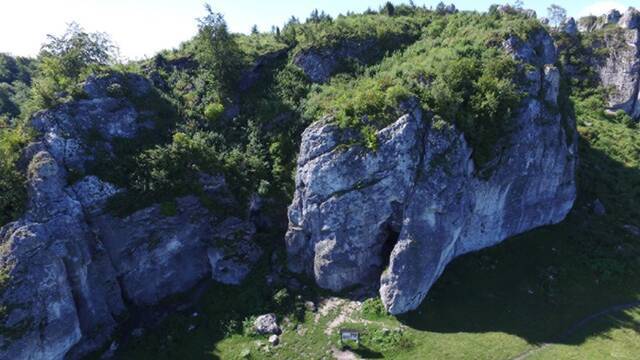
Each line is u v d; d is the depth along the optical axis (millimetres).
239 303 52156
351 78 71312
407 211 49344
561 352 44281
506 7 86688
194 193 56406
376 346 45188
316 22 88188
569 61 112062
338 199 50812
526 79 57281
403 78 57031
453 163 50156
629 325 48531
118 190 52375
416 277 48500
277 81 72375
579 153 77438
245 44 79250
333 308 50406
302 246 54688
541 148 58594
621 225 65000
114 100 59281
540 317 49062
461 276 53906
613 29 112875
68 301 44781
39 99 54719
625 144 83812
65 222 46500
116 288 51531
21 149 49406
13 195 45500
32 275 42500
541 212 62312
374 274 52781
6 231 43594
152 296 53875
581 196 69312
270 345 46750
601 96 106375
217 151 62438
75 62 63188
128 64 73125
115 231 51531
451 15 83375
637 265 57844
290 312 50312
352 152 50406
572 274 55625
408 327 47250
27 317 41375
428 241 48938
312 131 52750
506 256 57594
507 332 46781
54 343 43031
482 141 53375
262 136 65125
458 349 44438
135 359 46500
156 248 53656
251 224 58875
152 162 55219
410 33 79438
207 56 69312
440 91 52094
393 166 49688
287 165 62469
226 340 47969
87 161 52906
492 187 55250
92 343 47781
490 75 55219
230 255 55719
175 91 69688
